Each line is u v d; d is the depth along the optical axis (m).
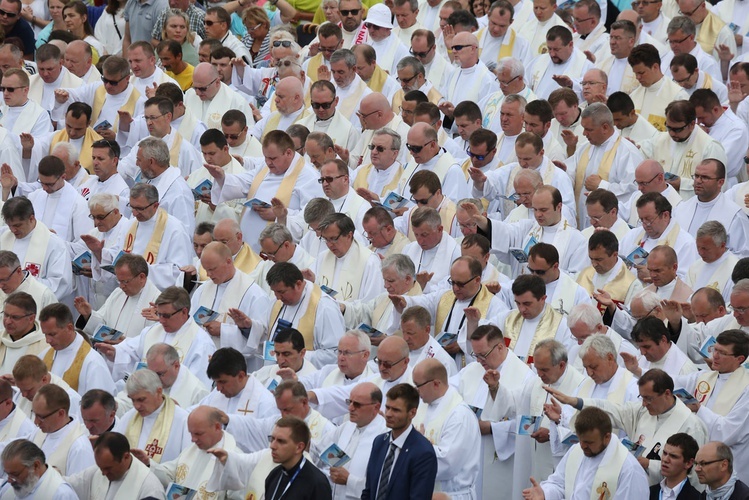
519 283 47.28
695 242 53.09
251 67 72.75
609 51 70.38
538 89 69.00
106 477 41.81
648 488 40.19
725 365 43.62
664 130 64.81
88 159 64.19
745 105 64.12
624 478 39.91
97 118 67.12
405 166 60.66
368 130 62.69
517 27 73.31
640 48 64.88
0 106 66.94
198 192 58.53
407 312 46.03
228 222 52.59
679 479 40.12
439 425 41.91
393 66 70.94
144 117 64.88
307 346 49.72
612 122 59.31
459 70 67.75
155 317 49.72
